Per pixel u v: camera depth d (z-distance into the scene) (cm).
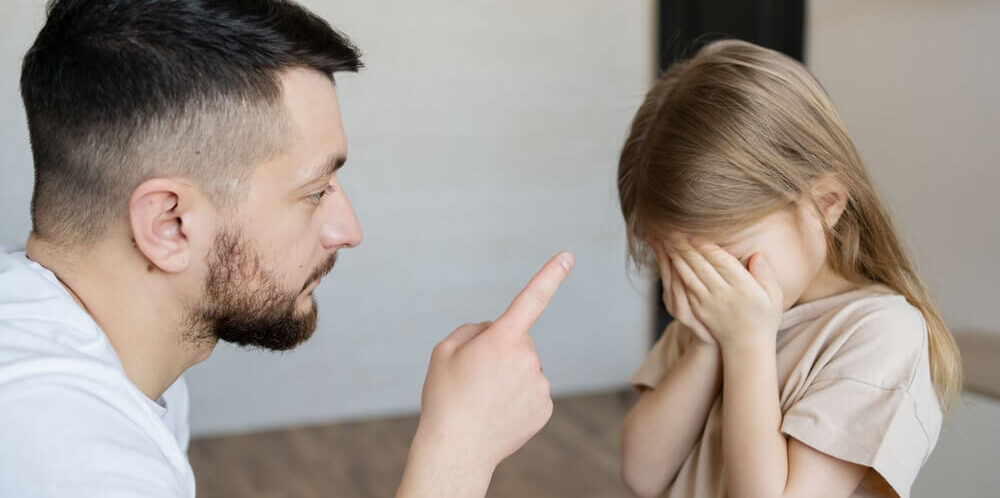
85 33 83
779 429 101
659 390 117
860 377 99
